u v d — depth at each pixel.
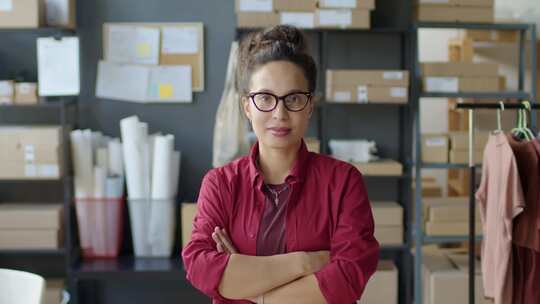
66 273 4.05
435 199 4.12
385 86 3.79
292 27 1.59
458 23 3.80
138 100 4.01
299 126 1.54
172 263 3.76
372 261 1.59
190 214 3.72
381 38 4.08
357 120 4.12
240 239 1.60
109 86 4.01
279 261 1.55
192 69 4.01
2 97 3.67
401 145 4.11
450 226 3.86
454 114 4.55
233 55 3.61
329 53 4.07
